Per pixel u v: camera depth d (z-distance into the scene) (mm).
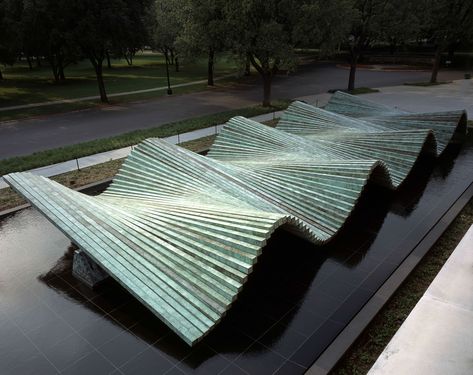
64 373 7855
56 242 12266
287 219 9281
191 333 7824
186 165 13805
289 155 15586
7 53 35281
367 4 33562
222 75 50844
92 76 51438
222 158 16875
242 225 9234
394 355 8117
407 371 7777
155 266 9062
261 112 28562
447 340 8484
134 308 9477
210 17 26797
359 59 61125
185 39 28297
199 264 8945
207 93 38500
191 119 26734
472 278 10312
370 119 21453
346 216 11750
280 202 12203
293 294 9922
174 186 12984
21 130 25750
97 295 9906
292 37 26766
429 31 45562
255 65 29188
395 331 8797
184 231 9742
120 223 10203
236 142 17547
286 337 8641
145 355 8211
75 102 34469
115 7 30172
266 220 9125
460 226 13016
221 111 30500
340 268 10906
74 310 9438
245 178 13211
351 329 8633
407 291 10023
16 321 9148
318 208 12125
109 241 9570
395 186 14484
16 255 11609
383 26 34719
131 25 31516
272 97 35688
